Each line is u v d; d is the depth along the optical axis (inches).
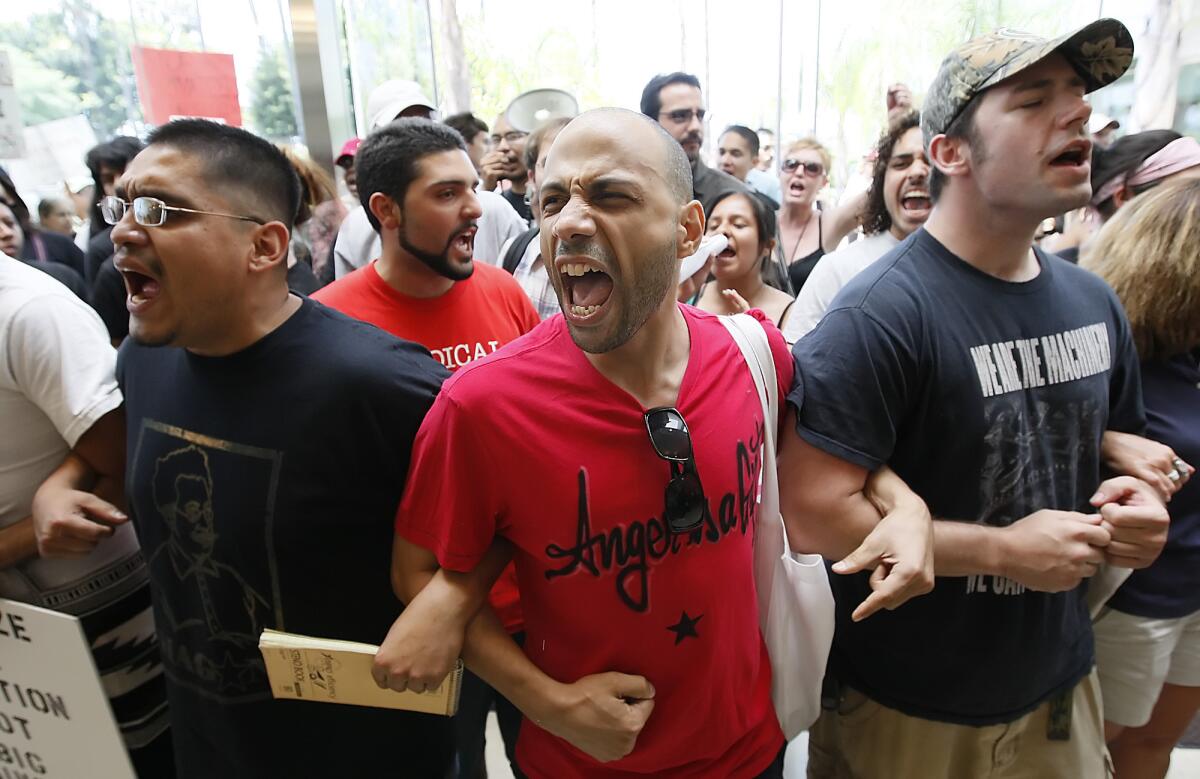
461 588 29.5
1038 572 34.1
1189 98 141.0
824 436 34.5
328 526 32.9
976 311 35.9
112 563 44.4
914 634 39.0
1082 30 30.3
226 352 33.4
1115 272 46.5
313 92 121.3
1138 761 56.8
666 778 33.4
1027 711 39.8
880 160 72.2
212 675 34.8
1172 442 45.6
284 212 34.1
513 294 62.2
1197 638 51.0
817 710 38.0
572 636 30.6
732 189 74.9
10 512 40.1
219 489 32.9
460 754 55.2
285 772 35.4
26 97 102.0
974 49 34.4
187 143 31.0
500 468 28.4
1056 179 32.9
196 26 112.4
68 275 74.7
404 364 34.7
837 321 35.8
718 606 30.9
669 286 27.5
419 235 51.9
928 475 36.9
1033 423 36.5
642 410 28.7
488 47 166.7
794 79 165.9
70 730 38.7
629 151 25.5
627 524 28.7
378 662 27.7
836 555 35.9
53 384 37.4
